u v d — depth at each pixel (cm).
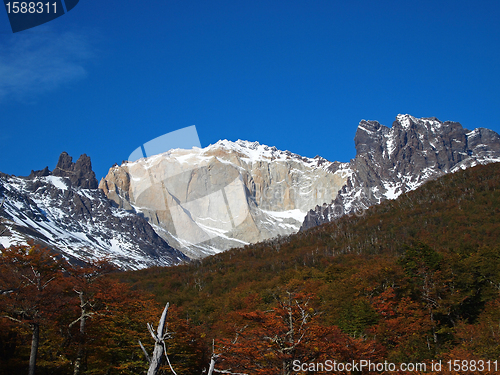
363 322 8131
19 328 5747
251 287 14850
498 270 9512
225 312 11750
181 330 7156
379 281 10038
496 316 7569
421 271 9894
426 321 8262
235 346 5112
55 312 5469
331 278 12950
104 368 6425
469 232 17225
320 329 5475
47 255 6881
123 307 6981
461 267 9756
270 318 5575
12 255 6562
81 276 6769
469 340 6969
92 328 6381
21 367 5747
